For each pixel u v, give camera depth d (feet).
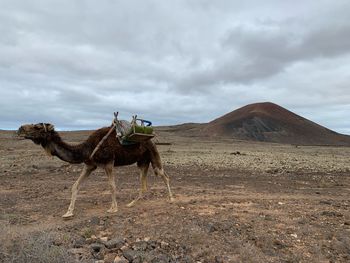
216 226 29.01
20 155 102.83
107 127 34.24
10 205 37.22
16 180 55.77
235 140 260.42
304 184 56.03
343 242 26.96
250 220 31.32
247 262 23.65
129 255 23.44
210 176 63.41
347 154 149.18
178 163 84.89
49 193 43.88
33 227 29.32
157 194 42.68
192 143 202.90
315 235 28.50
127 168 72.84
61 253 21.63
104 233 28.04
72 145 32.71
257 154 124.16
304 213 34.27
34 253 20.98
